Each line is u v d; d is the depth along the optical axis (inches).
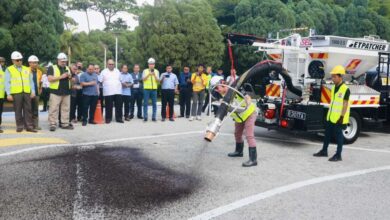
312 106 352.2
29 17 866.8
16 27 856.3
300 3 1534.2
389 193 225.5
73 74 449.4
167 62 1111.6
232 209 194.9
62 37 1252.5
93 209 190.9
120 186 228.4
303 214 190.1
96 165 273.9
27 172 250.8
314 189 230.4
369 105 395.2
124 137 381.4
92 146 335.9
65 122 417.7
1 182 229.3
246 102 275.0
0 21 837.8
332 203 206.7
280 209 196.2
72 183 231.1
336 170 275.7
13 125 439.5
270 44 379.9
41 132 393.4
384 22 1589.6
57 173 250.8
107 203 199.8
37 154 299.6
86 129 421.4
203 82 515.8
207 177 251.1
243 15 1333.7
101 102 489.1
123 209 191.9
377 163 299.6
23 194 209.8
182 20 1115.9
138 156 304.0
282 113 367.9
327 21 1561.3
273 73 406.9
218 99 285.0
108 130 418.9
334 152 338.0
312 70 400.8
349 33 1563.7
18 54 382.0
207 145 353.1
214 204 201.6
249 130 282.4
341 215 189.8
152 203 201.5
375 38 433.1
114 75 469.4
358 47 398.9
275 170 272.1
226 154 319.9
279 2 1318.9
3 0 821.2
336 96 304.7
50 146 328.5
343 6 1831.9
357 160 308.8
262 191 224.5
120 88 472.7
